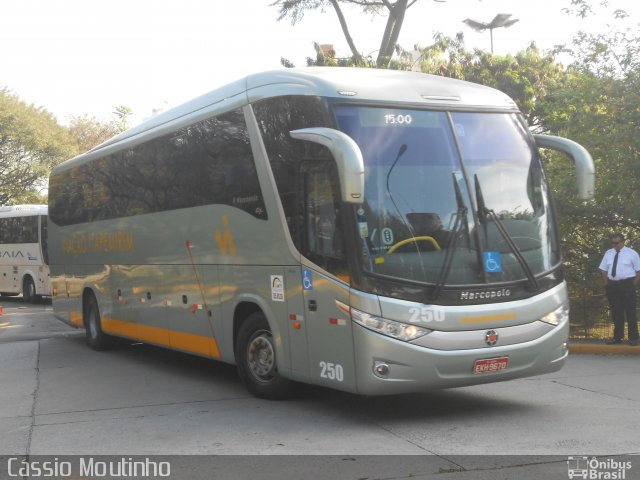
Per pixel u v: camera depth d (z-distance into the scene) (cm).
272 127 884
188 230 1083
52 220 1722
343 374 784
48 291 2986
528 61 2839
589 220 1560
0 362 1351
